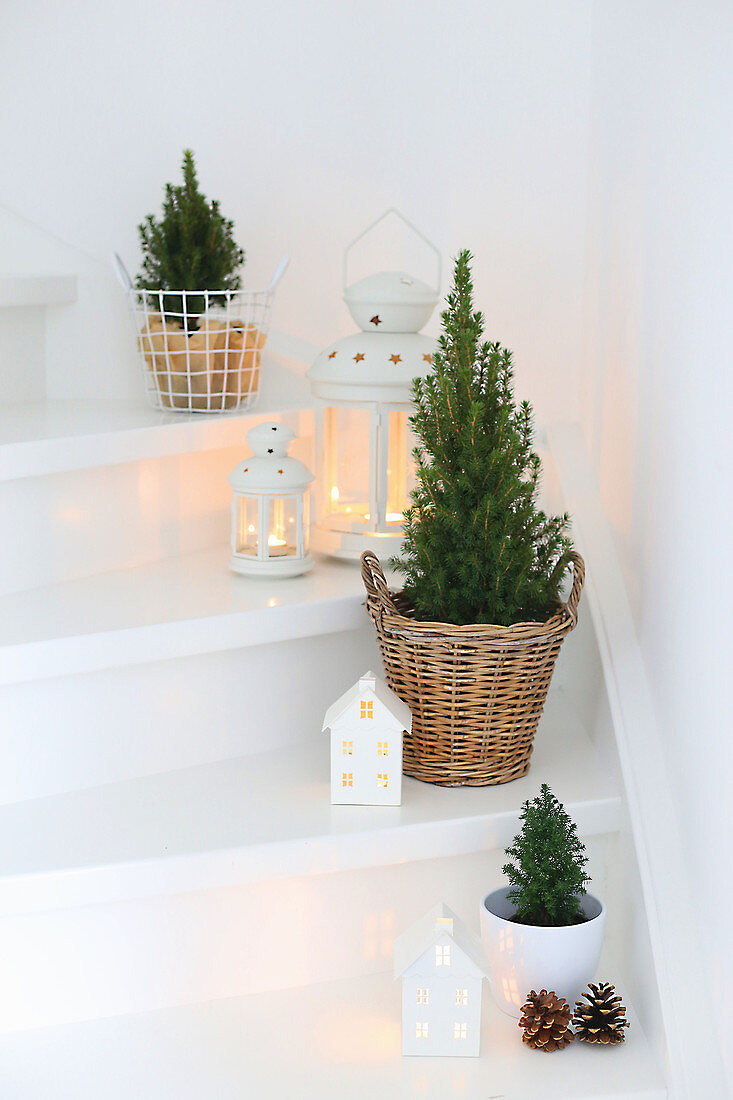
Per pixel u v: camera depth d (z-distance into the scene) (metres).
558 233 1.92
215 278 1.83
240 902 1.34
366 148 2.00
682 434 1.27
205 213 1.82
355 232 2.02
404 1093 1.18
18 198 2.05
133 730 1.45
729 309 1.09
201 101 2.02
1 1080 1.20
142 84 2.02
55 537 1.60
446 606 1.42
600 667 1.54
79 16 2.01
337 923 1.39
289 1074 1.21
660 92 1.40
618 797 1.42
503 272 1.97
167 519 1.77
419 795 1.42
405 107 1.97
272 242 2.04
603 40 1.76
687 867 1.26
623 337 1.59
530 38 1.89
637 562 1.50
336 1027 1.30
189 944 1.33
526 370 1.98
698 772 1.21
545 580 1.44
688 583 1.24
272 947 1.37
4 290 1.83
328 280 2.04
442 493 1.41
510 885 1.36
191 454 1.79
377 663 1.64
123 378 2.00
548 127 1.90
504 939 1.28
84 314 2.00
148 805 1.38
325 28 1.98
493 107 1.93
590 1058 1.24
